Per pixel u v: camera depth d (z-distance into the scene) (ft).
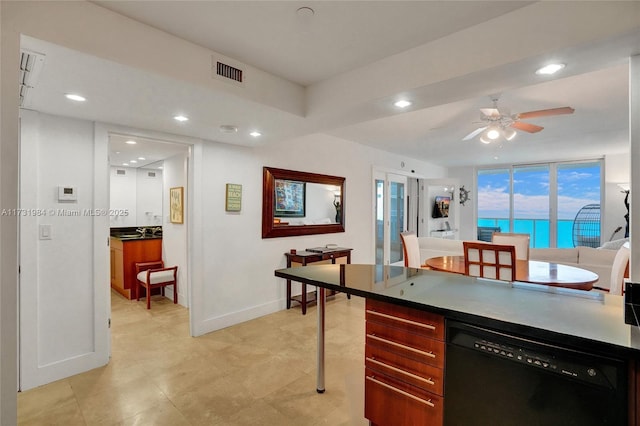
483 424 4.28
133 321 12.26
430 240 17.76
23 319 7.75
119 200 19.38
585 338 3.45
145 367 8.77
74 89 6.61
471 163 25.90
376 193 19.44
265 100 7.66
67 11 4.90
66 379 8.18
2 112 4.37
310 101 8.56
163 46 5.97
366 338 5.76
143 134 9.70
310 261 13.35
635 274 4.92
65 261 8.39
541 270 10.41
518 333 3.92
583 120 13.38
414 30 5.99
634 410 3.30
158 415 6.72
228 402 7.17
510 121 10.78
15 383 4.48
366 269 7.38
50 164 8.16
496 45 5.60
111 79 6.13
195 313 10.91
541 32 5.15
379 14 5.48
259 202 12.99
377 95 7.22
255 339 10.64
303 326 11.82
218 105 7.68
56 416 6.69
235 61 7.06
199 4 5.18
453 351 4.56
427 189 24.67
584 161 23.13
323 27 5.89
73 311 8.48
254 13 5.44
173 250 14.96
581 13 4.81
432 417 4.84
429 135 15.87
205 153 11.25
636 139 5.08
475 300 4.91
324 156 15.71
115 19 5.39
